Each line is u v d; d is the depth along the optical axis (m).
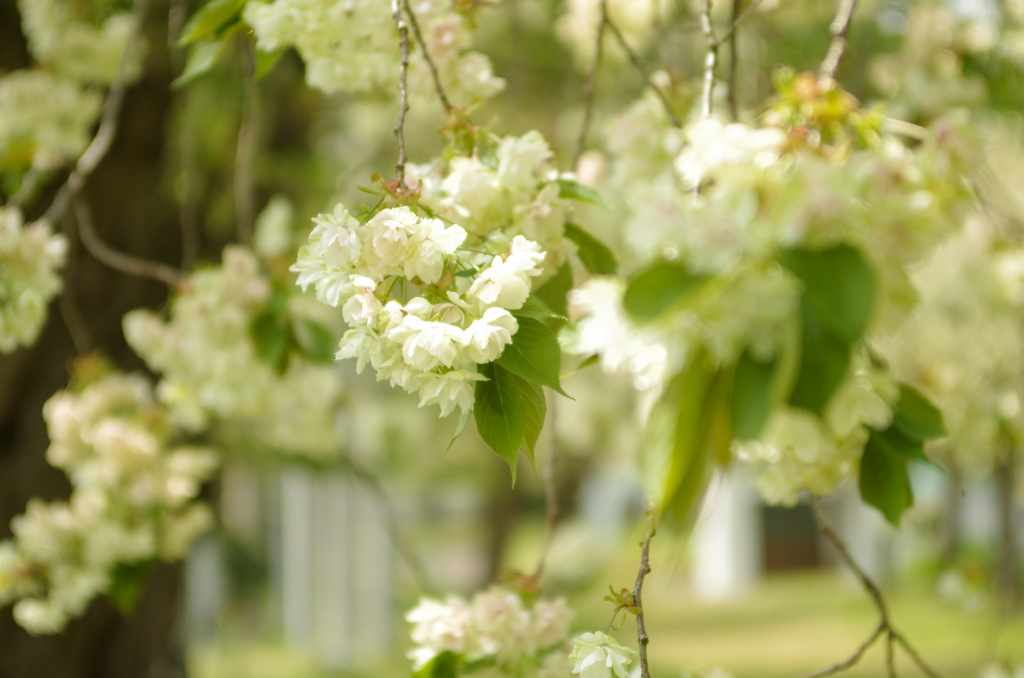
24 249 2.11
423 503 17.16
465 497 16.92
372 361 1.67
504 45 4.79
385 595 12.12
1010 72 3.22
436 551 18.59
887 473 1.80
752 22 3.28
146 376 4.02
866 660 8.09
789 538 18.69
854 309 1.55
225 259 2.48
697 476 1.61
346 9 1.93
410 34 1.95
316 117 5.03
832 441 1.72
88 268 3.82
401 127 1.76
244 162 2.70
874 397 1.67
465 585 13.75
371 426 10.38
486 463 11.76
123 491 2.75
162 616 4.28
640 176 2.15
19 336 2.14
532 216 1.81
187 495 2.85
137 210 3.92
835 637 10.90
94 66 3.09
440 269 1.68
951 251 3.80
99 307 3.87
